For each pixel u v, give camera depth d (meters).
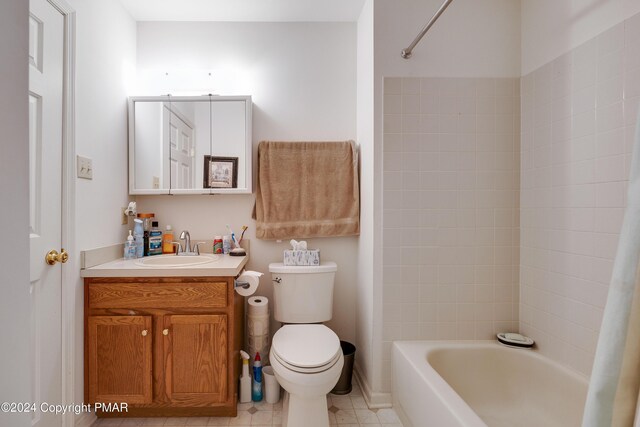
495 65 1.72
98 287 1.48
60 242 1.35
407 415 1.48
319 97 2.13
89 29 1.54
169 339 1.50
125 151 1.91
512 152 1.72
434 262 1.71
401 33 1.70
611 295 0.52
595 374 0.52
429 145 1.70
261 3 1.93
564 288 1.44
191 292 1.51
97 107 1.61
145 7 1.94
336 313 2.13
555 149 1.49
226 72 2.11
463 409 1.10
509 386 1.58
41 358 1.24
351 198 2.04
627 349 0.50
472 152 1.71
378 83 1.70
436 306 1.71
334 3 1.94
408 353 1.55
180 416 1.56
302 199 2.03
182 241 2.03
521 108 1.71
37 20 1.23
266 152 2.02
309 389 1.30
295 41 2.12
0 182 0.42
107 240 1.70
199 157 2.01
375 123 1.70
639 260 0.50
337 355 1.39
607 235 1.25
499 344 1.66
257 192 2.05
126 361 1.48
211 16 2.05
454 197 1.71
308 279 1.85
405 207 1.70
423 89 1.70
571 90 1.41
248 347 1.86
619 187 1.20
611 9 1.23
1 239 0.42
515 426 1.45
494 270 1.71
